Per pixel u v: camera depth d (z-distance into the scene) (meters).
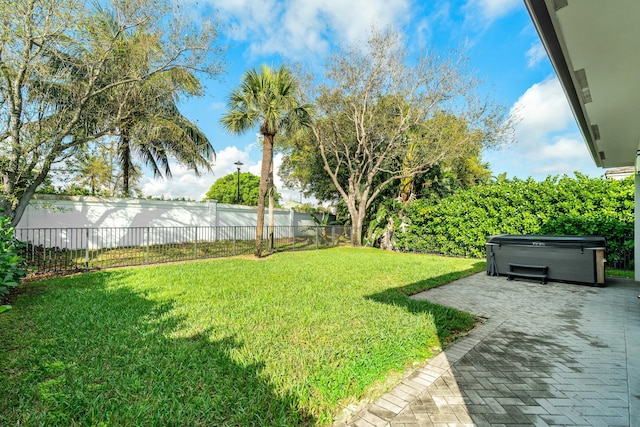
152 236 12.38
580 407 2.25
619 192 8.20
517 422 2.07
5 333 3.34
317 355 2.89
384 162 15.03
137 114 9.84
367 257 10.88
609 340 3.55
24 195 7.33
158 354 2.88
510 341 3.52
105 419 1.97
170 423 1.95
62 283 5.93
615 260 8.16
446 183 15.12
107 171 11.70
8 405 2.11
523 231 9.91
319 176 17.41
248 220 16.36
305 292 5.43
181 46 8.11
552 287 6.46
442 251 12.16
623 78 3.30
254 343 3.15
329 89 13.35
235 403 2.16
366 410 2.20
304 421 2.05
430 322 3.93
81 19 6.46
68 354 2.86
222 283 6.10
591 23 2.41
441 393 2.43
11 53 6.21
